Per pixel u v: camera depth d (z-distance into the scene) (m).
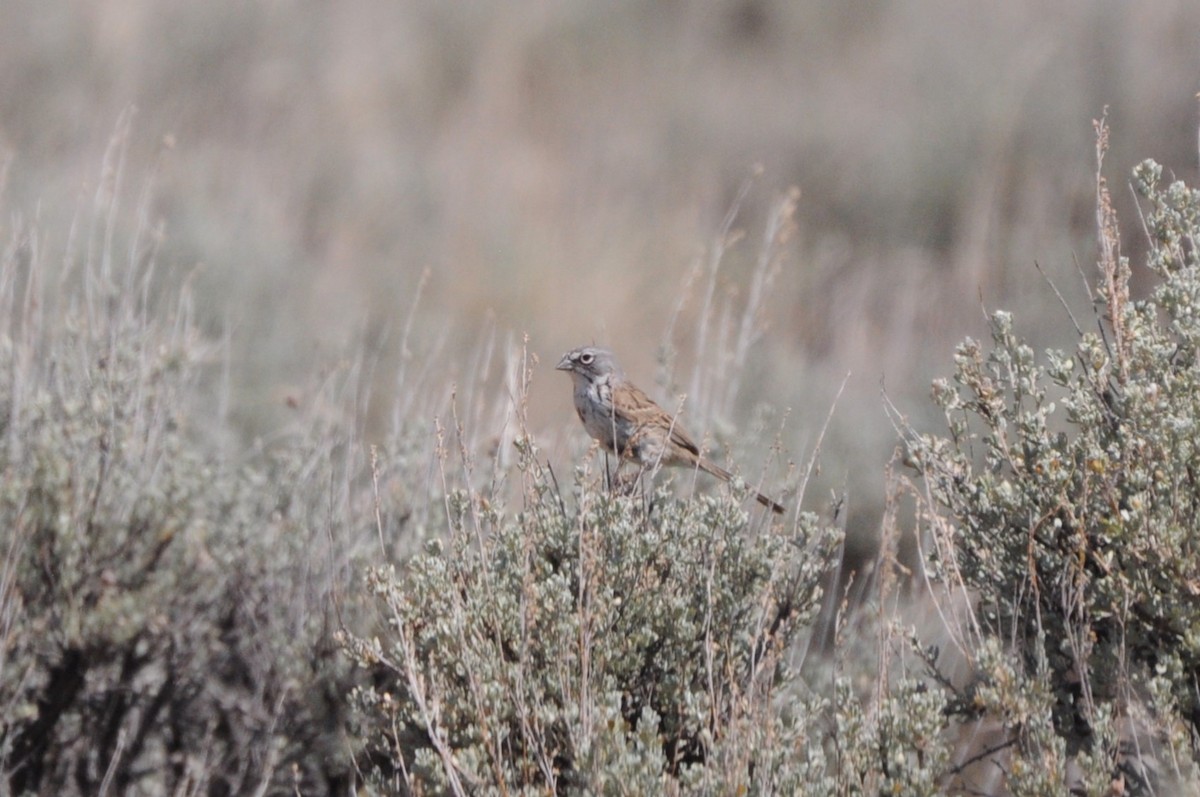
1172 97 26.86
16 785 9.84
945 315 23.06
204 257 18.33
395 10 33.09
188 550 10.49
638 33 35.31
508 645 7.66
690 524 8.02
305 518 10.71
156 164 17.19
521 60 32.69
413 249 23.42
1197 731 6.96
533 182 27.11
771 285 14.95
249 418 15.06
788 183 28.45
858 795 6.95
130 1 28.06
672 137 30.59
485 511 8.25
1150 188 7.98
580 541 7.29
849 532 14.13
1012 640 7.26
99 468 10.35
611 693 7.08
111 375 10.77
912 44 32.59
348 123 28.55
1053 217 24.84
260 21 29.92
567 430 12.27
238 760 10.17
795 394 17.84
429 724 6.97
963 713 7.55
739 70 34.78
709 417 11.73
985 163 26.19
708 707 7.11
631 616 7.56
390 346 18.16
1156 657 7.20
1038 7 30.75
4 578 9.41
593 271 22.36
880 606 8.16
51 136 24.20
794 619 7.93
